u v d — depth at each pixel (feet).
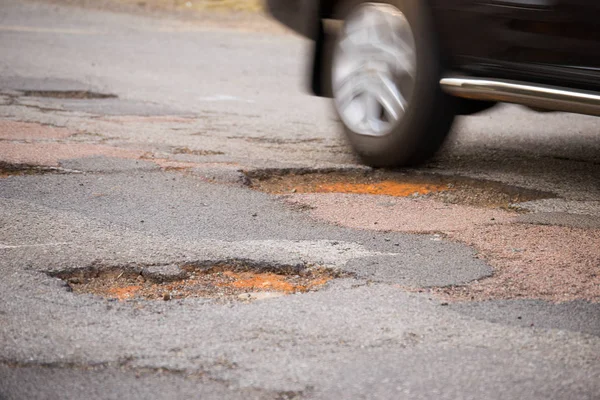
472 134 23.86
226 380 8.87
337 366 9.20
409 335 10.05
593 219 15.23
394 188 17.84
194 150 20.48
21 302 10.89
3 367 9.12
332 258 12.80
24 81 30.58
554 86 16.08
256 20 61.16
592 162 20.24
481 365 9.32
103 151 19.98
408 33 18.30
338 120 20.22
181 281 12.14
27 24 53.01
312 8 20.29
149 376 8.95
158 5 67.36
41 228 14.02
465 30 17.20
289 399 8.48
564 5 15.60
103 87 30.48
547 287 11.73
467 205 16.46
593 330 10.37
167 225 14.44
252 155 20.06
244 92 31.19
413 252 13.16
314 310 10.77
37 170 18.04
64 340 9.79
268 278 12.32
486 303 11.11
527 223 14.94
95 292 11.65
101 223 14.44
